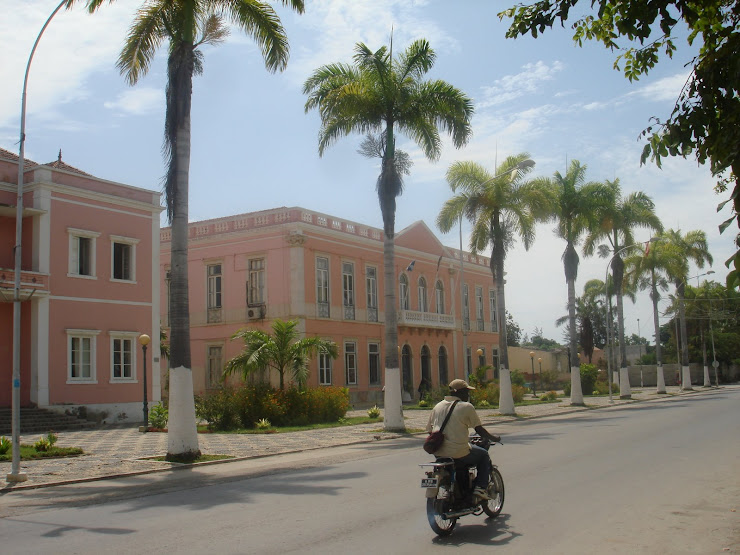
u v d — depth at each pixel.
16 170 26.31
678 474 11.51
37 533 8.17
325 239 37.00
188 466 14.60
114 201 28.42
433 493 7.38
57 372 25.66
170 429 15.46
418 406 36.78
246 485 11.74
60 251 26.23
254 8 17.55
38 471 13.84
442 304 48.19
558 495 9.73
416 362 44.00
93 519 8.97
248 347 25.70
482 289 54.03
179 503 10.04
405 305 44.06
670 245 52.62
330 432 22.58
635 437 17.73
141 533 7.96
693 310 71.38
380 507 9.13
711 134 5.25
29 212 25.47
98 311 27.39
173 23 16.97
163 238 38.84
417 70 24.16
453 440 7.74
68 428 24.38
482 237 31.86
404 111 23.94
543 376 62.28
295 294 34.50
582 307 76.94
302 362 26.27
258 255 35.81
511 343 85.94
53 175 26.28
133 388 28.41
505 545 7.02
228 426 23.66
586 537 7.33
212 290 37.31
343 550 6.89
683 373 56.25
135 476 13.53
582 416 28.20
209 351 36.81
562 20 5.96
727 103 5.22
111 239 28.19
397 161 23.72
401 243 43.94
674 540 7.20
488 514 8.13
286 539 7.41
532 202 31.06
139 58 17.62
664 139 5.51
